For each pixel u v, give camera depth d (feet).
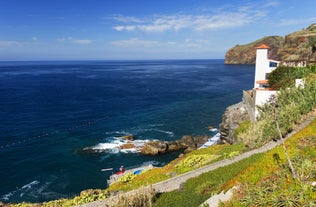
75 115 234.58
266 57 174.40
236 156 89.30
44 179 123.75
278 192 43.29
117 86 427.33
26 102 287.48
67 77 591.37
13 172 130.00
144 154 150.71
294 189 42.42
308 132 76.18
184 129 193.67
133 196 67.10
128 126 202.28
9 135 180.86
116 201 72.18
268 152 67.72
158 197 69.97
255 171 57.00
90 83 469.57
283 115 94.43
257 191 45.96
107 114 238.48
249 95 148.56
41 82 479.41
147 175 96.68
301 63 171.73
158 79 533.55
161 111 248.11
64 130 192.95
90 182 121.39
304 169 48.16
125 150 155.74
